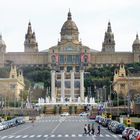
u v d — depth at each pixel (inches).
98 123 6894.7
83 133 4763.8
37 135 4542.3
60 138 4104.3
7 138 4138.8
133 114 7475.4
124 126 4672.7
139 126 4864.7
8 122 6013.8
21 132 5036.9
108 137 4185.5
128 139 3585.1
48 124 6939.0
